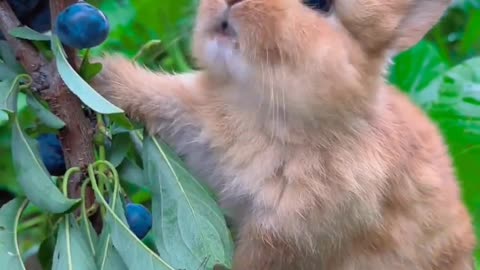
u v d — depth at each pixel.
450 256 0.44
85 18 0.31
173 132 0.38
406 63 0.56
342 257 0.40
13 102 0.31
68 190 0.32
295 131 0.38
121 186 0.35
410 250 0.42
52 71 0.32
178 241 0.33
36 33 0.32
